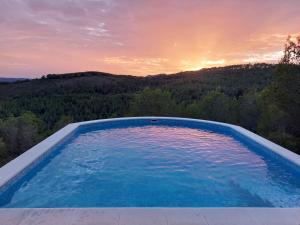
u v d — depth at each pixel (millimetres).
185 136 8820
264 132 10305
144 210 2871
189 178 5156
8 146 11078
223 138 8516
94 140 8195
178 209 2895
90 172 5434
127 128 10031
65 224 2615
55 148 6113
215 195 4402
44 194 4371
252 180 5074
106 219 2691
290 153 5598
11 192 4004
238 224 2633
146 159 6367
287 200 4258
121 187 4684
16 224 2617
